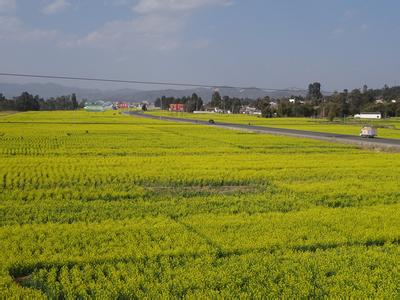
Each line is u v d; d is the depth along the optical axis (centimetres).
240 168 3666
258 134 7688
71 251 1551
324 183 2995
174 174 3266
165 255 1542
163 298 1201
